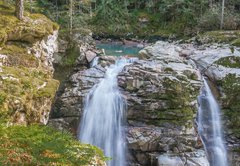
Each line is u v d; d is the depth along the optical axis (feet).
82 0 100.53
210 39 80.28
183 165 47.09
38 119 34.40
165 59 55.77
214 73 57.88
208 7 115.14
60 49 57.36
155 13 125.59
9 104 30.40
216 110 56.03
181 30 114.93
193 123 50.65
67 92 53.11
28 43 40.98
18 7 40.86
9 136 25.98
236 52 62.75
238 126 54.75
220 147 54.29
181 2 115.34
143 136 48.26
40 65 40.75
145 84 50.14
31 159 22.17
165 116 49.11
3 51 37.29
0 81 32.50
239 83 55.72
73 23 84.02
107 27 119.85
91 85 53.88
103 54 63.21
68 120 51.49
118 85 52.60
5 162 21.08
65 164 22.61
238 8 115.55
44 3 99.40
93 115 51.80
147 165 48.88
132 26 122.01
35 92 34.35
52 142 25.23
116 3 126.82
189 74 51.83
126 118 50.37
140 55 61.46
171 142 48.26
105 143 50.55
